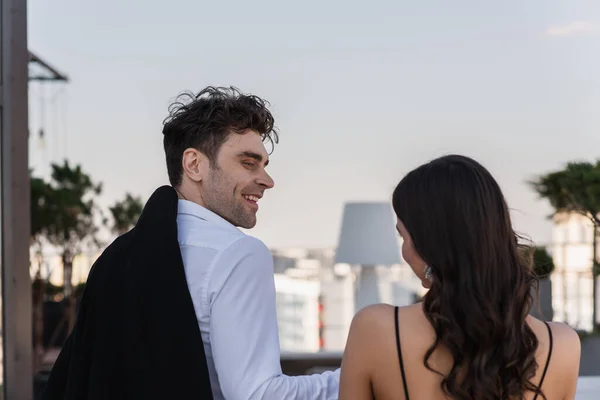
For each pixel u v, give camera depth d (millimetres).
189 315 1256
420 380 1062
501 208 1064
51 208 5617
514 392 1034
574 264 6113
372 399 1129
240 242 1312
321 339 7109
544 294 4590
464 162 1086
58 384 1382
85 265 5949
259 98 1434
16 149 3500
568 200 3361
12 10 3484
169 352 1234
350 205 4961
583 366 4656
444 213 1047
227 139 1375
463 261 1036
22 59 3527
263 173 1410
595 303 5570
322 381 1297
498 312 1037
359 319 1117
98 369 1269
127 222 6145
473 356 1030
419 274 1135
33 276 5562
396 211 1111
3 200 3475
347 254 4902
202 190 1402
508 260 1060
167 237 1317
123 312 1275
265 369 1243
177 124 1407
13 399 3449
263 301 1297
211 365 1293
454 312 1037
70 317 5859
